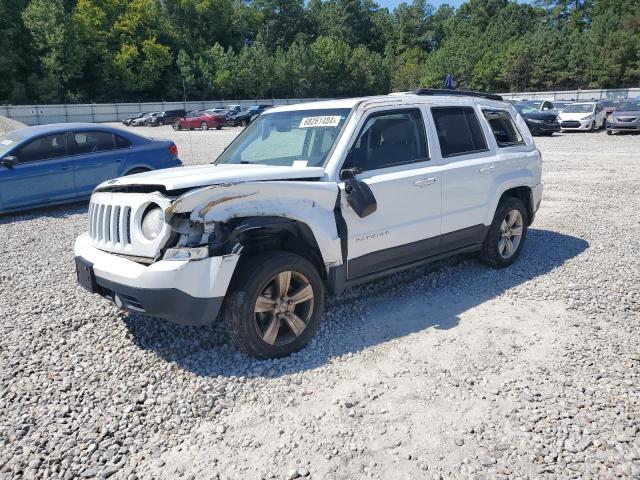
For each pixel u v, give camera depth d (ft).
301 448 9.95
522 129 21.26
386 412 11.03
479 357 13.30
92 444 10.12
